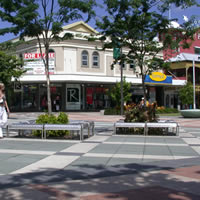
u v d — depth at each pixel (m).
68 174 5.93
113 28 12.39
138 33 12.66
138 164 6.86
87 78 34.44
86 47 35.69
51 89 35.53
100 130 14.90
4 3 11.62
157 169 6.38
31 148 9.07
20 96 36.31
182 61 41.38
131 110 13.13
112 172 6.10
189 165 6.79
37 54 33.31
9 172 6.09
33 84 35.69
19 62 24.42
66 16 12.30
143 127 12.39
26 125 11.30
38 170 6.26
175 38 13.12
